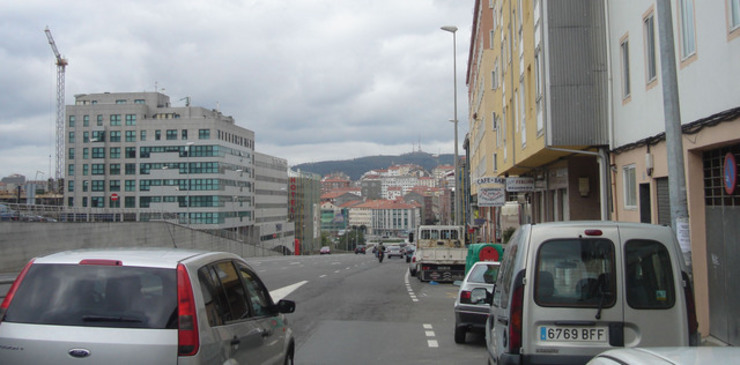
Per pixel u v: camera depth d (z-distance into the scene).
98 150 106.25
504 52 28.23
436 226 32.56
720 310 10.64
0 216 35.38
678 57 11.48
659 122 12.77
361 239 186.75
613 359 3.17
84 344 4.68
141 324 4.76
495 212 45.25
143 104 107.38
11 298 4.93
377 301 19.88
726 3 9.61
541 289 6.31
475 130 58.72
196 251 5.80
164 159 104.31
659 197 13.03
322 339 12.66
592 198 20.61
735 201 10.05
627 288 6.21
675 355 3.03
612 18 15.76
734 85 9.40
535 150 19.06
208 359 4.92
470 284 12.02
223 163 105.00
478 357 10.84
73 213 43.56
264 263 49.66
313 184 178.50
